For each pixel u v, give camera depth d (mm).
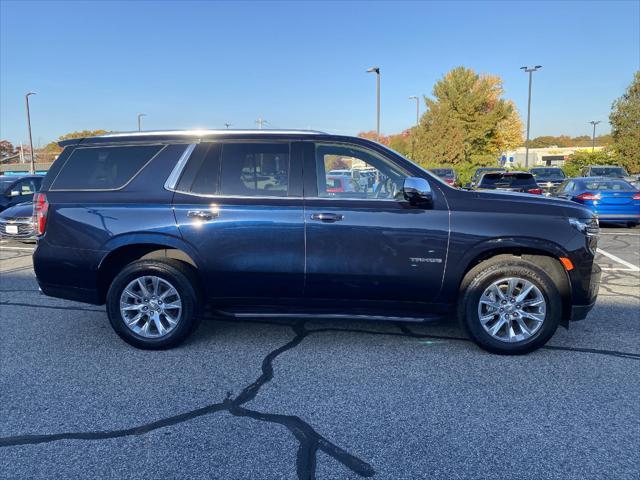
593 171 25891
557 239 4047
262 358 4215
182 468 2693
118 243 4262
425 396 3506
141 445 2912
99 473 2648
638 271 7910
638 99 39688
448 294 4195
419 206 4102
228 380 3789
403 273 4133
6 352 4367
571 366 4008
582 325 5055
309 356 4254
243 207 4203
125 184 4367
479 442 2928
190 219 4215
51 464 2729
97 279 4359
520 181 14883
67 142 4547
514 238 4059
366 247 4121
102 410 3332
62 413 3293
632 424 3117
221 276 4266
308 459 2771
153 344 4359
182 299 4301
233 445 2910
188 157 4344
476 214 4090
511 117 54594
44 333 4867
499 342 4188
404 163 4250
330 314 4293
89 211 4328
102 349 4438
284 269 4199
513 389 3605
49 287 4477
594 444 2898
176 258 4449
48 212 4398
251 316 4355
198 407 3371
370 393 3561
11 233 10352
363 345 4504
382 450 2855
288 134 4340
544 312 4117
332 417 3229
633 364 4051
